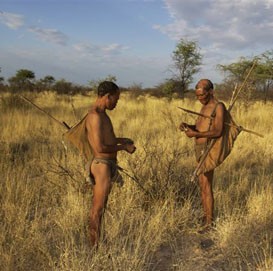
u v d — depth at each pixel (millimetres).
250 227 4711
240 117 14070
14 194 5746
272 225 4957
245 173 7262
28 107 15367
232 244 4383
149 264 3980
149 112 16500
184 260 4125
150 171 5902
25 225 4629
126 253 3924
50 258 3797
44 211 5422
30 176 6648
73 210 5023
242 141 9680
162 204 5312
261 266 3957
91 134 4059
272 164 8141
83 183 5562
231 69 18844
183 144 8500
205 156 4695
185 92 23297
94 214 4137
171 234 4746
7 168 6953
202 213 5258
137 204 5398
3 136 10016
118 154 6965
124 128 12172
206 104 4863
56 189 5969
